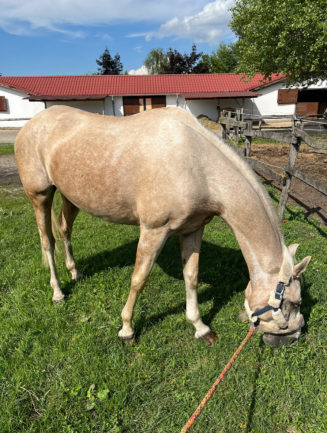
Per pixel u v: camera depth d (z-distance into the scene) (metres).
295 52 11.84
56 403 2.13
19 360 2.45
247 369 2.39
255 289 2.12
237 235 2.21
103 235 4.74
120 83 25.25
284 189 5.29
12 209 6.04
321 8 10.66
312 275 3.49
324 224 5.19
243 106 23.78
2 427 1.94
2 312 2.98
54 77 25.98
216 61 40.56
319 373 2.32
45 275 3.56
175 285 3.45
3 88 22.95
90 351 2.54
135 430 2.00
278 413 2.09
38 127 2.91
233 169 2.20
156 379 2.32
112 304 3.10
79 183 2.62
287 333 2.11
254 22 13.12
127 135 2.38
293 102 23.53
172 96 23.83
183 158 2.16
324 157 11.16
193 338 2.71
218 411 2.09
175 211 2.23
